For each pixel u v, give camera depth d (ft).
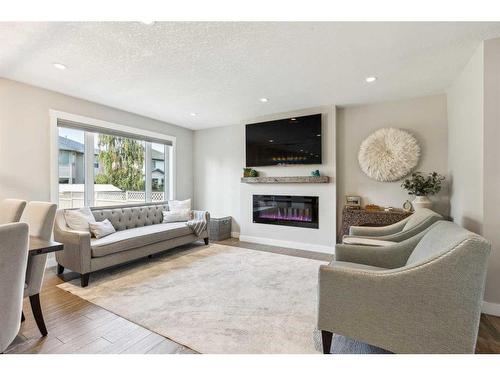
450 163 10.63
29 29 6.49
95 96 11.55
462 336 3.87
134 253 10.63
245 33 6.66
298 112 13.83
